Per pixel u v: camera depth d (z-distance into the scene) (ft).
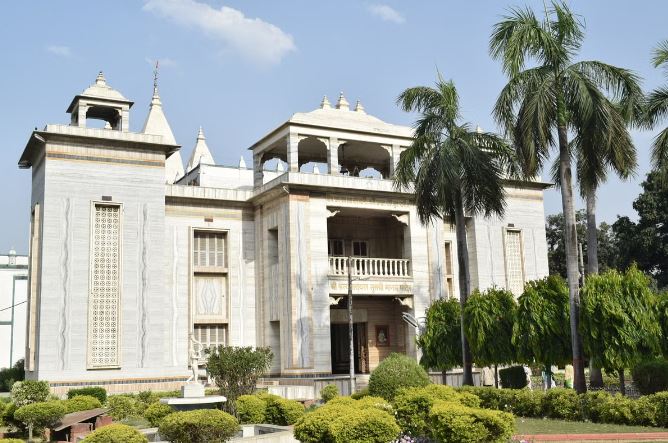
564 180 68.03
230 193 111.65
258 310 109.91
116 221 97.25
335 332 118.93
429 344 89.45
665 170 75.82
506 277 121.39
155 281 98.22
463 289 79.20
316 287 103.71
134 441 39.65
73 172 95.45
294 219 103.91
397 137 113.39
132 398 85.61
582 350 65.16
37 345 91.56
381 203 110.52
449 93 80.23
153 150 101.09
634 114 77.20
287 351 101.30
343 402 48.06
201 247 109.40
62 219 93.81
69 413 67.05
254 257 112.27
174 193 106.83
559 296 72.59
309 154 121.80
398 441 44.42
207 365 70.85
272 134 111.75
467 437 40.24
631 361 62.08
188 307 105.19
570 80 67.87
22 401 79.00
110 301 94.94
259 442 48.06
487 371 108.58
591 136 66.85
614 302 63.21
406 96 81.10
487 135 80.79
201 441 43.57
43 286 91.25
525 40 68.59
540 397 62.18
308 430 41.29
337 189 106.83
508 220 123.85
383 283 108.06
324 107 111.75
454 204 79.51
